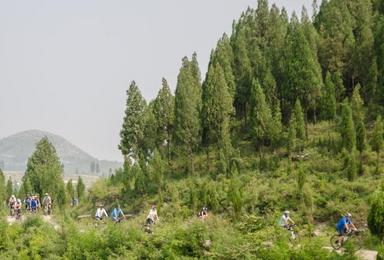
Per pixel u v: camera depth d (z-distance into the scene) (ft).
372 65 182.19
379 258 61.21
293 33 206.59
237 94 213.05
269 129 175.42
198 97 207.10
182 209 143.33
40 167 237.04
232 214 124.16
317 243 66.85
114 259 79.30
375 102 183.93
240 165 172.96
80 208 191.11
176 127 188.03
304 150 168.45
